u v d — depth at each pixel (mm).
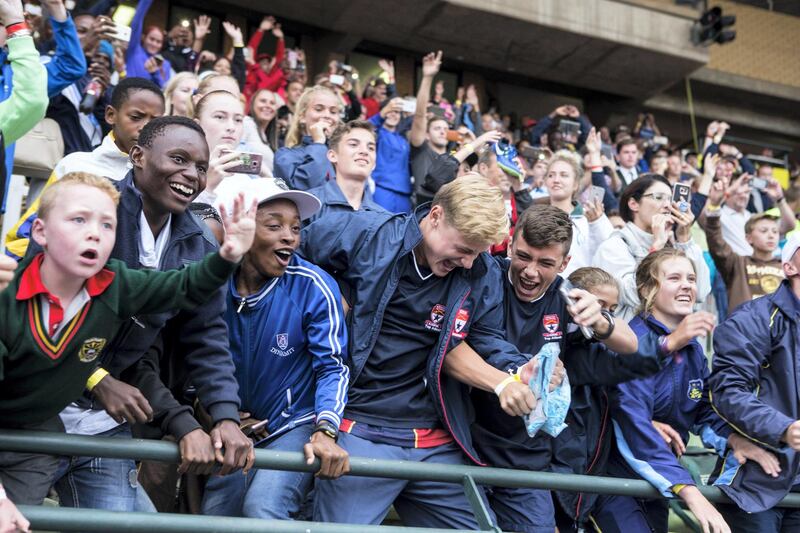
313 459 2645
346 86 7379
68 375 2281
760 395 3529
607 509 3443
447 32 11695
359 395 2988
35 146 4535
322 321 2887
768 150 13422
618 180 7469
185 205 2602
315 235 3074
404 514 3117
